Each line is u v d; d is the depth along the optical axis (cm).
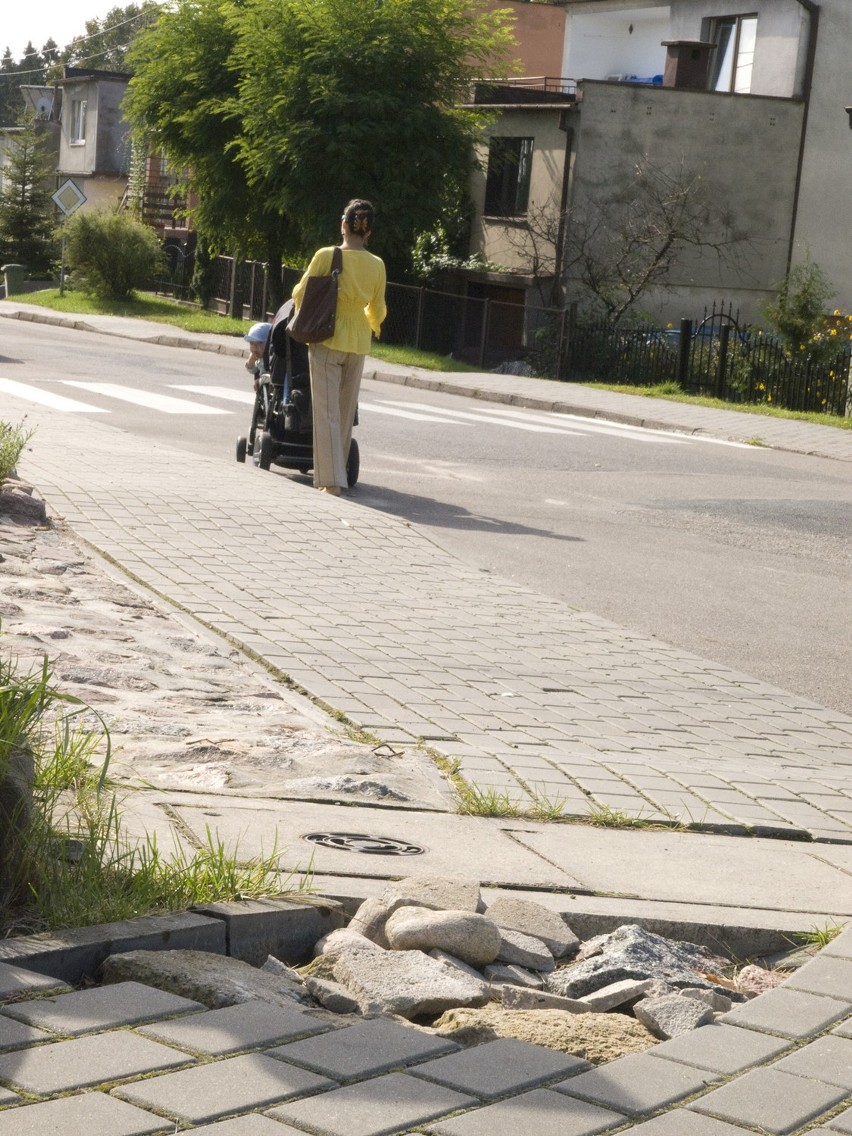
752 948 395
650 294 3438
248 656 700
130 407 1786
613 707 679
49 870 342
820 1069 285
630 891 417
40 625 680
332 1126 241
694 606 966
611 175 3409
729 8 3716
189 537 980
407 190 3316
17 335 2928
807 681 795
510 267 3531
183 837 407
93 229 4184
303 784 496
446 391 2639
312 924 362
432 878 389
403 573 953
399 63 3344
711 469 1728
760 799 541
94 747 466
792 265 3534
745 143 3469
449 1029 304
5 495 964
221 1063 262
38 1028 270
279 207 3425
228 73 3700
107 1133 232
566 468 1612
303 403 1277
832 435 2250
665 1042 296
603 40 4375
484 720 625
